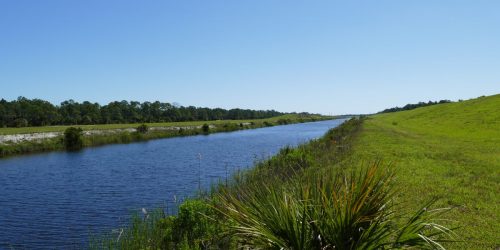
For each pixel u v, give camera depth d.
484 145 28.58
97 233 14.83
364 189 5.17
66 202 20.70
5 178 28.64
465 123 48.78
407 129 49.72
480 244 8.31
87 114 114.00
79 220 17.06
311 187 5.56
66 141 53.12
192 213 9.80
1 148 44.31
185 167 32.34
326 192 5.41
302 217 4.98
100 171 31.42
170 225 10.38
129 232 11.30
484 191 12.88
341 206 4.89
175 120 146.00
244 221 5.38
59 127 80.88
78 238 14.45
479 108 61.38
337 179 5.75
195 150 46.75
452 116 59.84
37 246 13.83
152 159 38.84
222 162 34.38
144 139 69.38
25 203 20.66
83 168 33.25
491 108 57.69
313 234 4.95
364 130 45.06
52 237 14.78
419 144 28.95
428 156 21.67
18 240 14.55
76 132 54.09
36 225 16.44
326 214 4.97
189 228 9.80
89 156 42.53
